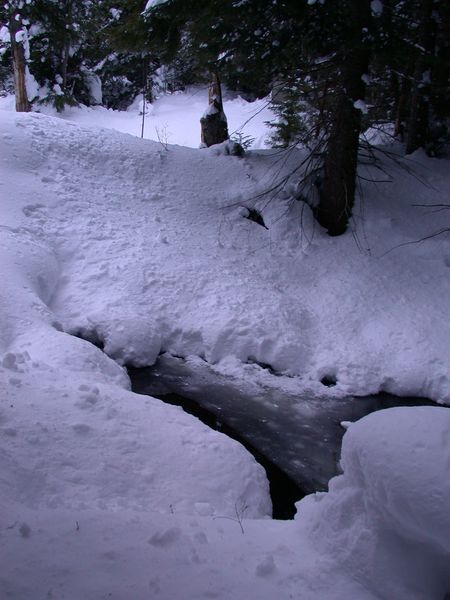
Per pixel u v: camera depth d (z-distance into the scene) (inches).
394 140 610.9
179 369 328.2
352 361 336.2
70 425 186.9
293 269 412.5
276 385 320.5
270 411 294.8
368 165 524.7
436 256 423.2
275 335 346.3
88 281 360.2
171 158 503.8
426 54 385.7
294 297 386.3
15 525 114.9
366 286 396.5
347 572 109.5
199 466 189.0
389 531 107.3
